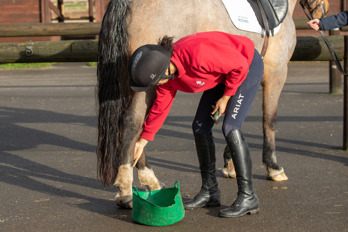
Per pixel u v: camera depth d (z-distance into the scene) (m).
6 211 3.50
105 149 3.35
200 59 2.96
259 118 7.23
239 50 3.17
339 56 5.12
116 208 3.57
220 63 2.97
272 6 3.90
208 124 3.51
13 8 16.09
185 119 7.14
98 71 3.36
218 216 3.36
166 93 3.25
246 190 3.36
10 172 4.53
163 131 6.38
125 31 3.24
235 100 3.34
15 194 3.89
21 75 13.73
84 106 8.41
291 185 4.06
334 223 3.20
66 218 3.36
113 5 3.29
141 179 3.79
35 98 9.32
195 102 8.61
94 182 4.24
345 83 5.17
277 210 3.46
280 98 8.94
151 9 3.29
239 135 3.35
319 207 3.51
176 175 4.40
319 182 4.12
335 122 6.76
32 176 4.41
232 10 3.62
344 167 4.58
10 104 8.67
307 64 15.79
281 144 5.57
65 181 4.26
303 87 10.40
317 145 5.50
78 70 15.04
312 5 4.62
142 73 2.88
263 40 3.88
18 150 5.45
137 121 3.37
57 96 9.58
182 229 3.14
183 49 3.01
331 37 5.12
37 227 3.20
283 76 4.24
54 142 5.85
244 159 3.34
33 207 3.58
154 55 2.88
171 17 3.33
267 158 4.20
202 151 3.51
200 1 3.46
